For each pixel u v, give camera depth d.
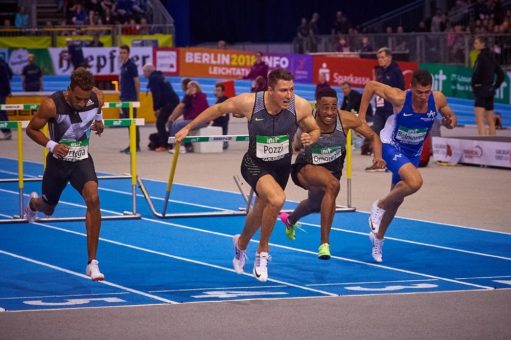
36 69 31.02
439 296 9.14
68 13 38.81
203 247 12.02
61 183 10.05
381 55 19.92
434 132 21.39
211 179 18.52
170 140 10.80
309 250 11.84
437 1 40.75
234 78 36.91
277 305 8.75
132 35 36.84
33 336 7.59
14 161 21.88
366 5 46.38
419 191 16.84
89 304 8.83
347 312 8.45
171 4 43.94
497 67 23.67
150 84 23.50
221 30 46.88
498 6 36.91
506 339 7.50
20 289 9.59
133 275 10.31
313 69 35.81
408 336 7.59
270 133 9.51
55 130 9.81
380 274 10.34
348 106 23.05
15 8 39.34
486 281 9.92
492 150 20.08
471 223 13.70
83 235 12.89
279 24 47.00
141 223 13.80
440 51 34.47
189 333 7.70
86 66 26.52
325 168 10.66
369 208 15.00
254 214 9.73
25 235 12.88
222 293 9.35
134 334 7.66
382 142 11.06
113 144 25.23
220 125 23.69
